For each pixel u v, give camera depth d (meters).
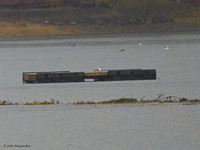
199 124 134.88
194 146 117.06
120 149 116.00
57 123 141.25
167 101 167.25
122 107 159.75
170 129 131.25
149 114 148.25
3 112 158.62
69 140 124.00
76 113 153.12
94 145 119.50
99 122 140.62
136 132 129.50
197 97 177.62
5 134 131.38
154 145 118.31
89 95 187.50
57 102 171.75
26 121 144.88
